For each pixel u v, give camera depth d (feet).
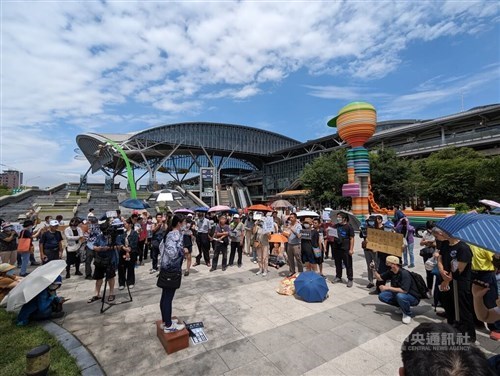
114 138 232.94
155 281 24.44
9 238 26.53
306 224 24.34
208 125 264.52
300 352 12.33
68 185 164.35
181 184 276.21
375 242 20.03
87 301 19.38
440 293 14.69
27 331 14.65
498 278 13.58
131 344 13.26
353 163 56.75
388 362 11.54
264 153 293.64
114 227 19.44
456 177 84.38
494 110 119.14
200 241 30.73
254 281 23.84
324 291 18.69
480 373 3.50
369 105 55.83
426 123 142.31
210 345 13.04
